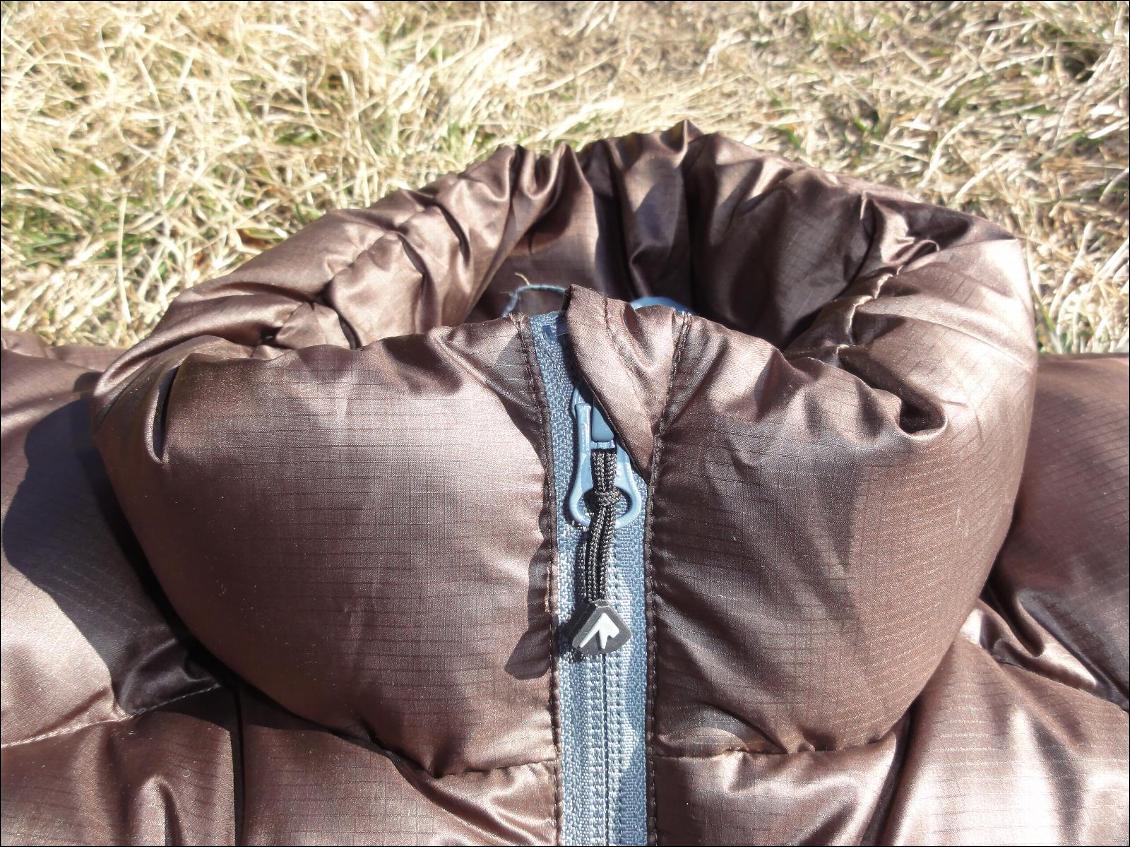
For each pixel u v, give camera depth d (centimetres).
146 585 81
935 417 66
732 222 100
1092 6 172
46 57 147
